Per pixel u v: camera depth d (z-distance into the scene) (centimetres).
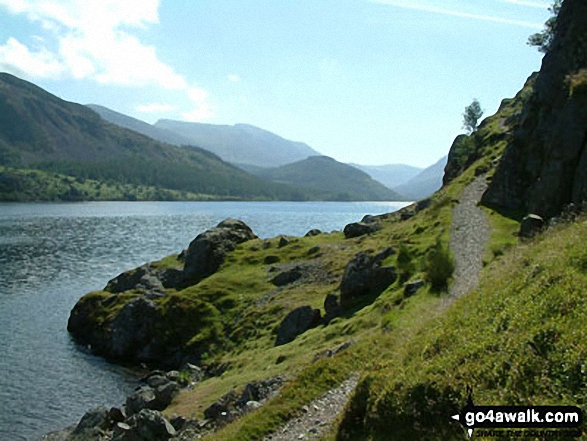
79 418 5241
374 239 9700
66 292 10881
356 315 5200
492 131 12694
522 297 2055
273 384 3619
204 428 3494
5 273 12606
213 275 9562
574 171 5409
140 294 9025
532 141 7225
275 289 8331
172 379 6019
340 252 9300
